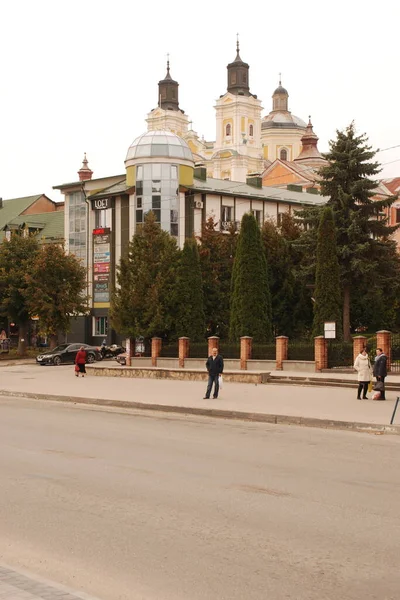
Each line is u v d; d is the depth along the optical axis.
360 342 32.31
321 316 37.12
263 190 63.91
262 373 30.58
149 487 10.16
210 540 7.49
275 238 46.06
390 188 72.44
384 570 6.53
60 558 6.93
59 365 49.09
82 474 11.12
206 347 39.41
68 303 52.41
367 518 8.41
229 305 45.34
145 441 15.02
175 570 6.54
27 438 15.33
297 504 9.12
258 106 115.44
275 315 45.28
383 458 12.97
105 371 37.91
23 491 9.88
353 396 24.64
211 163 111.88
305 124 124.19
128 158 57.41
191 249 42.44
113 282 52.53
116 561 6.82
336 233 39.97
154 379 34.38
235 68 114.31
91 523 8.20
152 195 56.22
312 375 30.88
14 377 37.88
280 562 6.75
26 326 56.72
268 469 11.68
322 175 42.53
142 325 42.06
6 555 7.04
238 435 16.27
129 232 57.69
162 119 119.12
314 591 6.01
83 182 60.88
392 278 42.06
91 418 19.75
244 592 5.99
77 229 61.59
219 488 10.11
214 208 58.09
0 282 53.84
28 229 69.31
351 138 42.34
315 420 18.25
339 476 11.10
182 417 20.36
